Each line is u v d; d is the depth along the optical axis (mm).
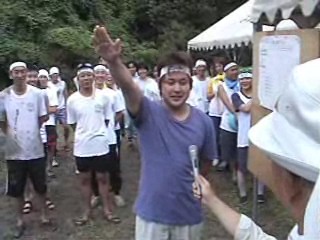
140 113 2811
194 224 2924
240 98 6336
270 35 4016
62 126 10898
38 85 8133
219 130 7797
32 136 5547
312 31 3502
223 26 10172
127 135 10453
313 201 932
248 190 6863
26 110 5484
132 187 7621
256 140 1087
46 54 18906
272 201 6453
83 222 5977
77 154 5832
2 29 19031
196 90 8336
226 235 5555
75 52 18797
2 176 8188
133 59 20266
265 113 4145
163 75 2844
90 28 21312
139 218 2955
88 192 6004
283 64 3764
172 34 22375
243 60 11453
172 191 2842
